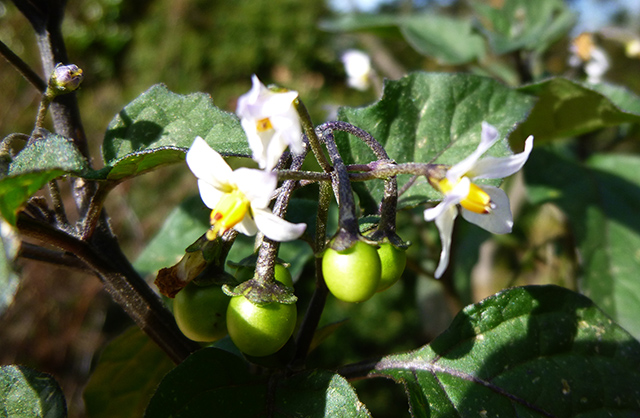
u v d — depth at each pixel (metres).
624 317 0.12
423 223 0.16
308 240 0.07
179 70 0.53
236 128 0.08
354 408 0.07
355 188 0.09
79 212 0.08
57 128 0.08
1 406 0.07
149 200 0.36
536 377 0.08
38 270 0.30
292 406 0.07
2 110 0.37
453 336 0.08
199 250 0.07
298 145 0.06
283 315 0.07
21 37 0.41
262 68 0.54
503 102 0.10
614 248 0.13
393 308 0.34
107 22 0.54
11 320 0.29
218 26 0.55
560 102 0.11
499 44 0.14
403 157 0.10
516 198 0.17
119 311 0.33
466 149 0.10
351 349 0.33
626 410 0.08
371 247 0.06
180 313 0.07
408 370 0.08
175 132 0.08
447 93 0.10
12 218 0.06
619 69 0.24
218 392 0.07
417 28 0.17
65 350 0.30
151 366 0.10
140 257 0.12
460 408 0.08
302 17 0.55
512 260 0.20
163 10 0.55
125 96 0.50
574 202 0.13
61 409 0.07
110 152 0.08
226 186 0.06
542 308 0.08
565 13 0.16
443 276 0.15
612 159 0.15
